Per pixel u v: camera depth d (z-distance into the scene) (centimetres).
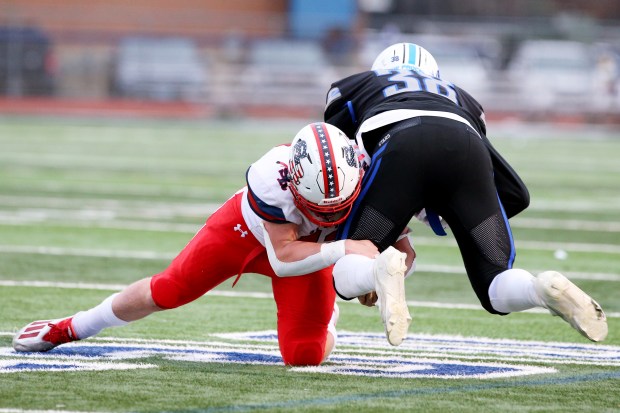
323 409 1225
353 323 1886
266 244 1407
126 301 1486
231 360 1519
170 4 9556
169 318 1867
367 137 1440
